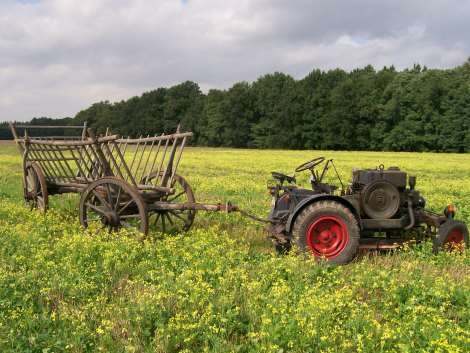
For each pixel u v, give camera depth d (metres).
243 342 5.38
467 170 31.28
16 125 12.14
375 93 85.50
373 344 5.13
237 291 6.54
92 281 6.83
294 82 104.00
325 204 8.26
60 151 11.59
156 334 5.30
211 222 11.50
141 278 7.11
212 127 109.25
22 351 5.00
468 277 7.46
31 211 11.76
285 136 95.12
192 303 6.02
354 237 8.23
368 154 58.00
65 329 5.45
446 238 8.84
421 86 82.00
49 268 7.27
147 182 10.50
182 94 126.94
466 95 76.75
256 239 9.84
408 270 7.64
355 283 6.85
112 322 5.56
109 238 9.12
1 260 7.80
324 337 5.06
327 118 88.62
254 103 105.44
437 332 5.28
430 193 17.92
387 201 8.71
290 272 7.25
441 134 78.25
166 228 10.91
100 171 10.95
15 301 6.15
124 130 131.25
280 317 5.61
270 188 9.38
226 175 24.97
